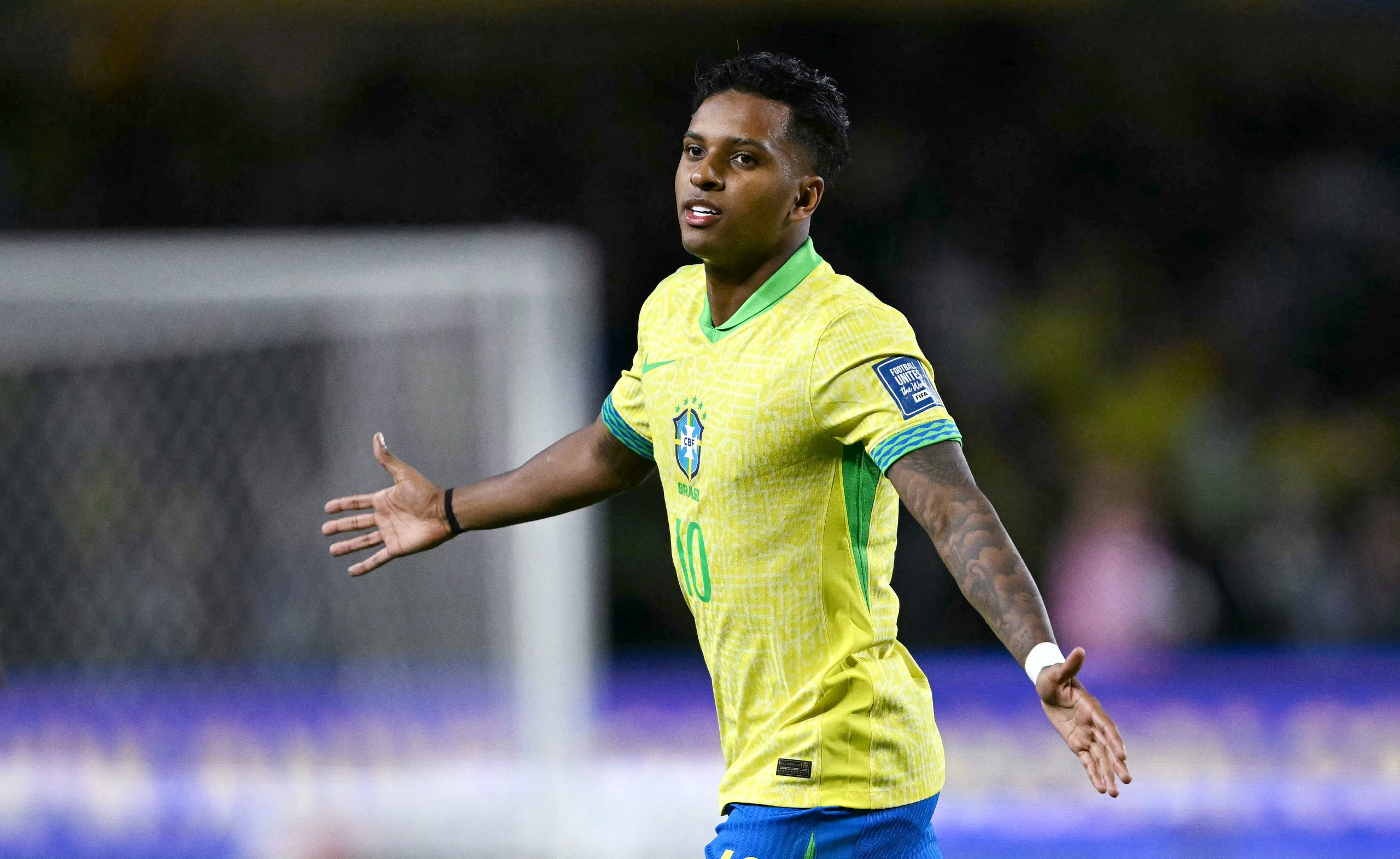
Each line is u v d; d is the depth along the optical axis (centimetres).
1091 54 4809
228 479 2350
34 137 4556
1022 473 4184
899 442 862
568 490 1108
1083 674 3344
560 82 4750
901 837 945
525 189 4700
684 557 958
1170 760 2481
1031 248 4722
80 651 2341
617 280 4656
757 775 946
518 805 2211
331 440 2331
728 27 4728
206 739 2281
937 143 4791
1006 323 4494
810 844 923
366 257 2277
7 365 2323
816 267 934
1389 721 2711
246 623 2347
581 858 2177
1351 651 3681
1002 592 803
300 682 2338
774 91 913
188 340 2347
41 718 2306
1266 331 4606
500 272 2262
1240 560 3956
